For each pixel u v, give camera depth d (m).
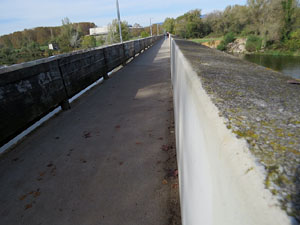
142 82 6.91
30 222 1.84
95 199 2.04
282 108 0.78
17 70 3.10
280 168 0.44
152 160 2.59
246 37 61.03
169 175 2.30
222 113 0.73
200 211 0.74
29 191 2.21
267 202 0.37
